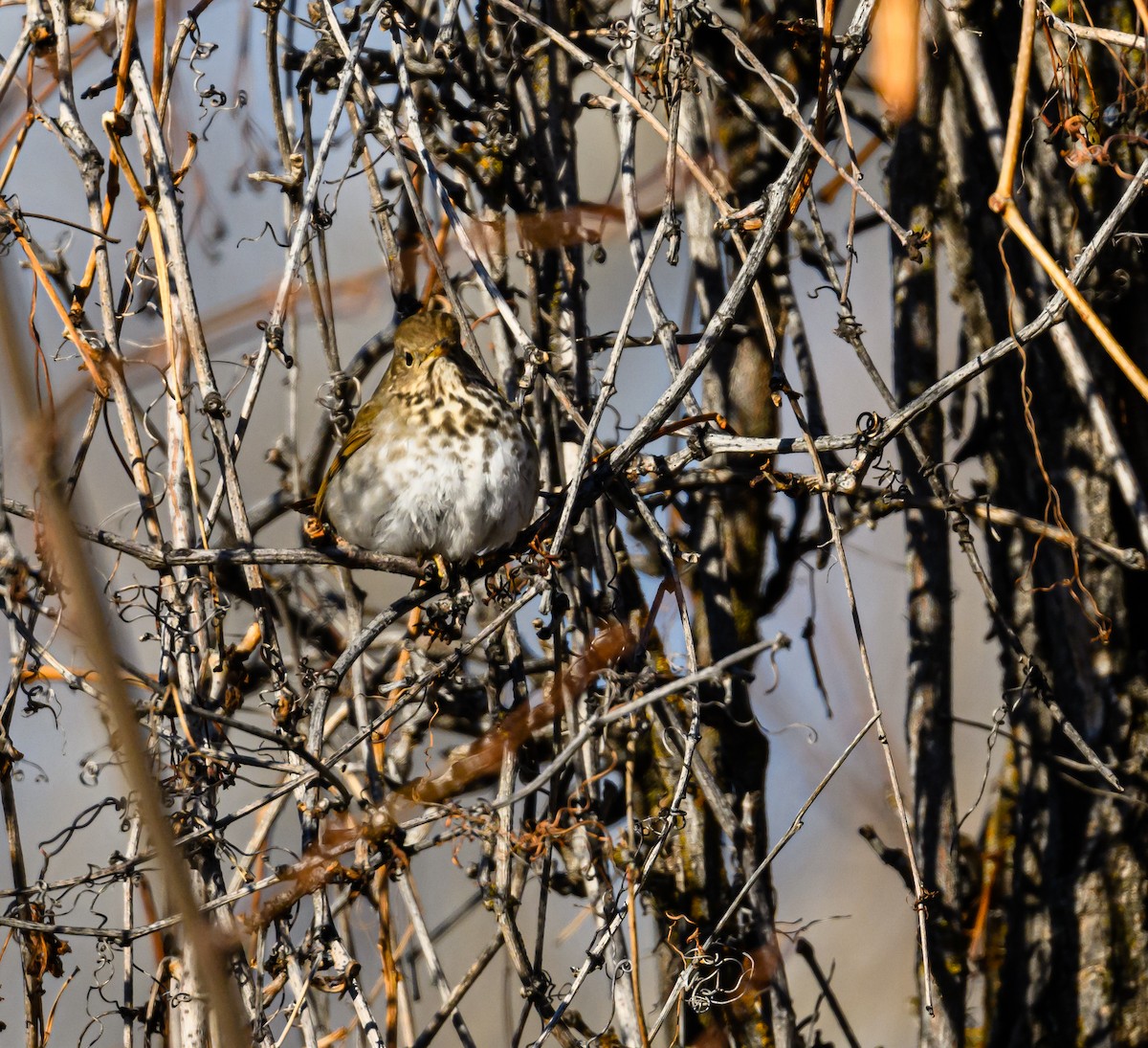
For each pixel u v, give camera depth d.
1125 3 9.46
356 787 9.71
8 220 8.18
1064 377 9.66
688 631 8.42
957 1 9.53
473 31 10.19
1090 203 9.45
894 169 10.31
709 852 10.01
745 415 10.28
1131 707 9.66
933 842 10.12
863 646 7.98
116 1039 11.86
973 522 10.25
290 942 8.25
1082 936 9.61
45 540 7.82
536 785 7.49
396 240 10.32
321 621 11.34
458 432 9.56
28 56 8.60
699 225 10.16
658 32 8.84
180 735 8.32
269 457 11.45
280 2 9.26
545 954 12.11
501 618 8.33
